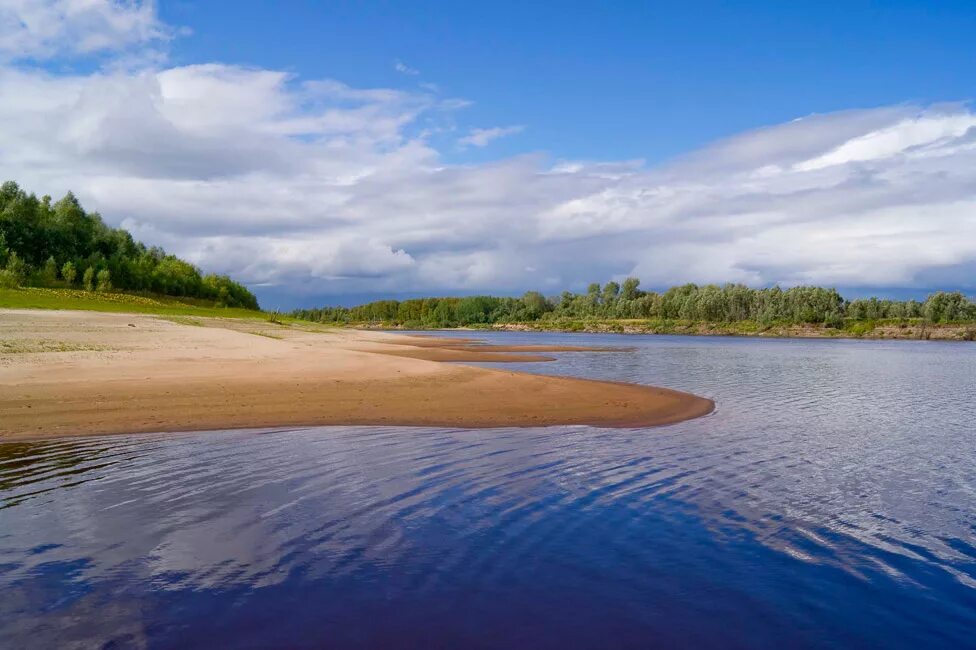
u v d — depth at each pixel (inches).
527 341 4370.1
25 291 3275.1
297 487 515.5
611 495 514.6
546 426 834.2
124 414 794.2
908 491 546.6
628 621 306.3
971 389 1389.0
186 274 5925.2
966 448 731.4
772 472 604.4
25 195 5172.2
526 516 457.7
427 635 287.1
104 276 4323.3
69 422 745.6
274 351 1535.4
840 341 5177.2
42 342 1352.1
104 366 1122.0
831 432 829.8
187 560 364.5
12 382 933.8
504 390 1117.7
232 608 307.9
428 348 2819.9
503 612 311.6
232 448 650.2
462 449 674.8
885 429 858.8
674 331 7037.4
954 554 403.5
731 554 395.2
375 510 462.3
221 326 3009.4
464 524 437.7
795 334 6235.2
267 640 278.8
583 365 2047.2
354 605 314.3
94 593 320.2
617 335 6156.5
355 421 816.9
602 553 391.2
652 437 775.1
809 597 338.6
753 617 314.7
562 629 296.7
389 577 348.5
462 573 356.5
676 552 396.2
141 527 415.8
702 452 689.6
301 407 887.1
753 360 2383.1
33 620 291.6
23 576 338.6
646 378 1581.0
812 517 471.5
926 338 5570.9
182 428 743.1
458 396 1032.2
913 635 301.4
